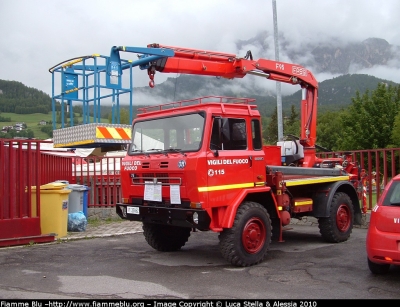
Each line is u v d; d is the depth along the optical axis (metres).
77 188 11.80
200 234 11.33
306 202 9.53
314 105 11.16
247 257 7.52
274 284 6.40
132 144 8.54
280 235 8.50
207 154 7.25
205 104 7.51
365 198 11.77
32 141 9.73
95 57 9.73
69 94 10.74
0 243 9.06
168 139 7.90
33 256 8.34
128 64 9.29
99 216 13.59
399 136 26.23
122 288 6.19
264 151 9.09
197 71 9.42
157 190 7.72
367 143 28.64
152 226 8.80
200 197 7.11
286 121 55.97
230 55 10.01
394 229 6.18
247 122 8.02
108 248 9.27
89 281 6.55
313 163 10.83
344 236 9.85
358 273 6.99
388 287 6.20
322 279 6.66
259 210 7.77
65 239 10.09
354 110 30.19
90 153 16.34
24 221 9.54
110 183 13.83
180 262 7.96
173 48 9.21
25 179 9.66
